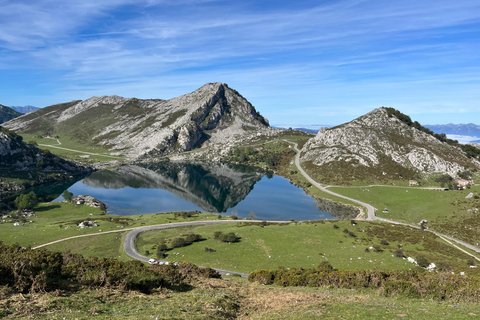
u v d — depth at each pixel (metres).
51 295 22.22
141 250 88.81
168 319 20.00
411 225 128.50
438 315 20.56
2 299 20.06
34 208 144.62
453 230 114.88
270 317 23.69
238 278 53.19
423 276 36.59
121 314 20.64
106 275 28.09
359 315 21.39
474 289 28.70
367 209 153.00
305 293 31.00
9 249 32.88
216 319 22.27
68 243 94.56
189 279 35.97
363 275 37.84
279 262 78.62
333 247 89.44
